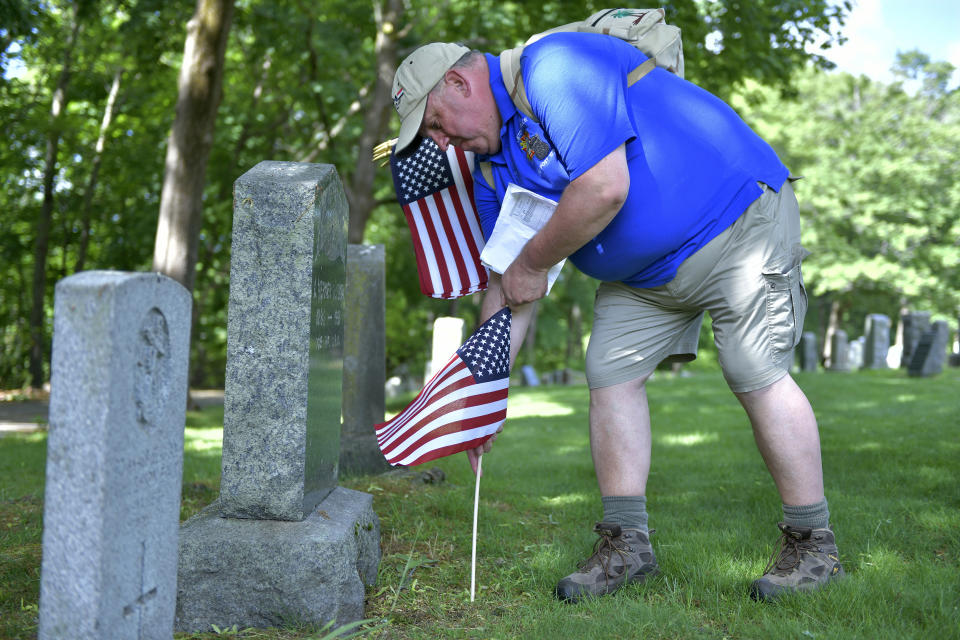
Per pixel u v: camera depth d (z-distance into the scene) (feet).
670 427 29.45
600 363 10.30
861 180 106.93
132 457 5.76
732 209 9.25
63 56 68.59
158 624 6.36
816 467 9.62
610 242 9.45
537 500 15.78
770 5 38.68
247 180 9.09
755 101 47.83
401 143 9.61
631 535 10.07
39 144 70.59
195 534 8.61
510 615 9.02
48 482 5.44
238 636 8.26
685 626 8.43
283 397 8.95
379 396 19.77
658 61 9.47
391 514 13.74
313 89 50.19
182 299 6.49
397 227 82.89
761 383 9.56
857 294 120.98
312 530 8.77
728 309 9.51
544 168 9.10
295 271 9.00
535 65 8.86
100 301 5.36
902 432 23.57
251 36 55.72
